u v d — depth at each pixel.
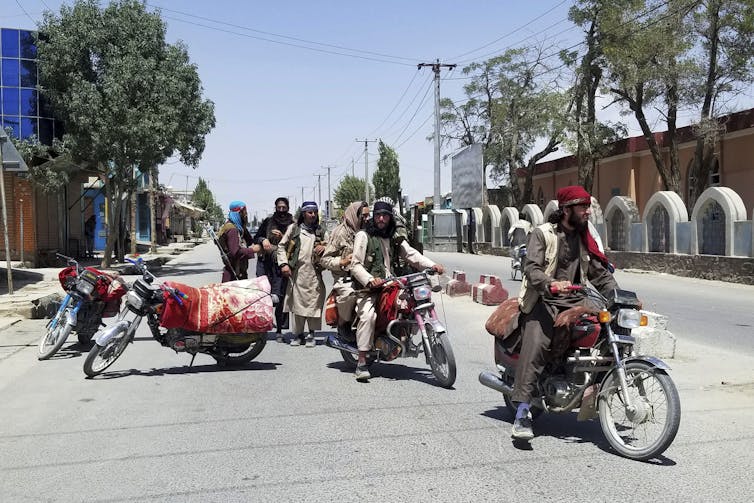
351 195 92.19
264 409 5.84
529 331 4.78
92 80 22.02
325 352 8.72
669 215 22.86
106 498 3.93
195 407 5.93
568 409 4.81
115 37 21.95
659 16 24.48
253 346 7.82
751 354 8.30
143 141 21.41
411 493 3.95
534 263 4.70
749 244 19.22
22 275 19.77
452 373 6.49
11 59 22.89
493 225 37.41
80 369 7.63
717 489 3.98
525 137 41.84
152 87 21.72
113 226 23.17
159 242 52.75
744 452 4.63
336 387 6.69
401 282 6.80
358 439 4.98
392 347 6.89
